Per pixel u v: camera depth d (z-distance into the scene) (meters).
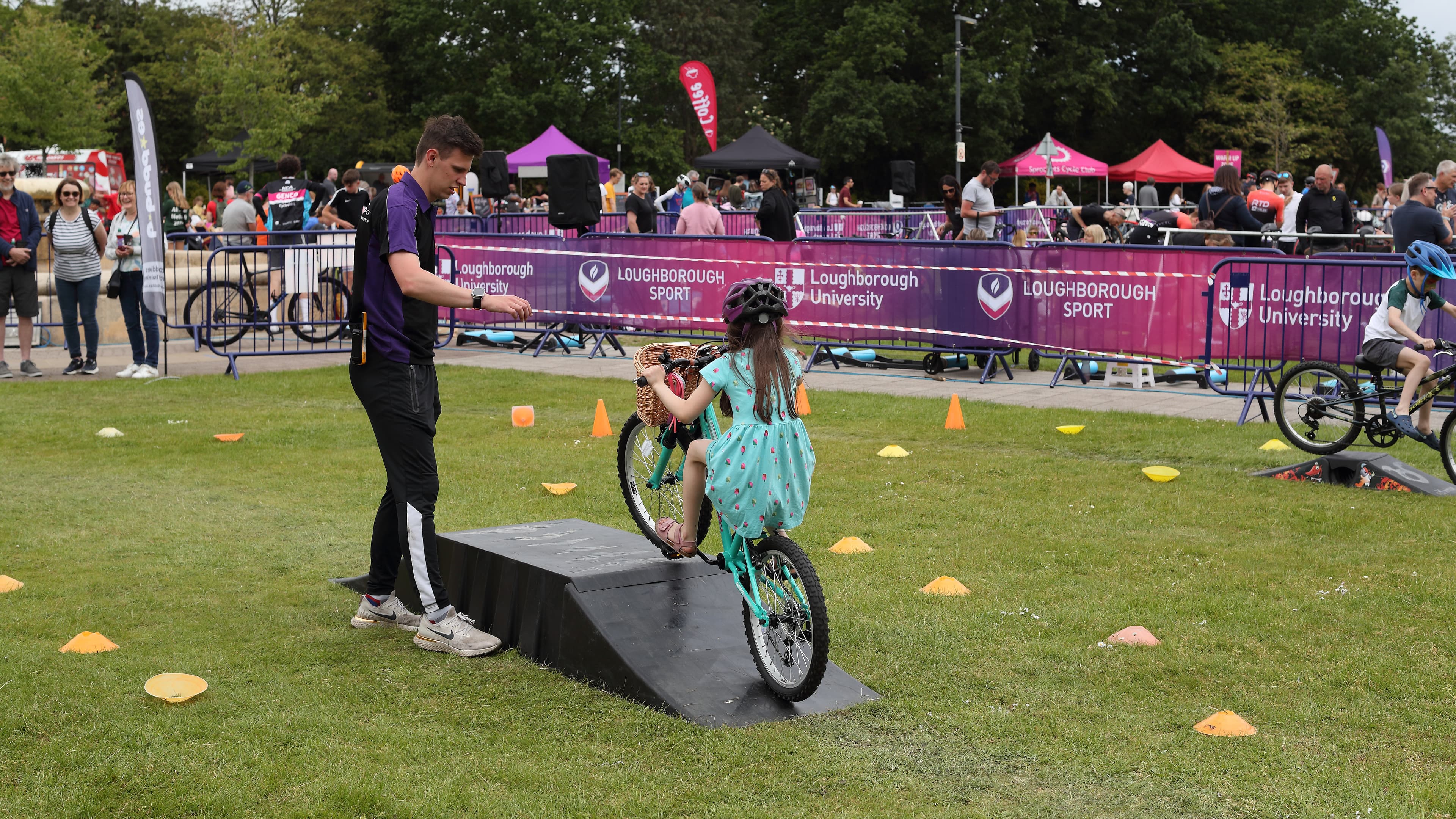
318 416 10.21
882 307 12.73
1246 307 10.95
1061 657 4.79
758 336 4.25
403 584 5.45
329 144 56.19
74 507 7.15
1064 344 12.03
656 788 3.69
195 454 8.64
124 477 7.93
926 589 5.64
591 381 12.24
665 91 61.06
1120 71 57.16
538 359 13.98
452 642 4.88
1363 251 13.98
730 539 4.50
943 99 53.22
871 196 58.06
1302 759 3.87
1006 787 3.70
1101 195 55.56
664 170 58.34
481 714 4.27
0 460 8.43
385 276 4.85
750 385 4.23
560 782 3.72
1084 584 5.75
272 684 4.51
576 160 14.27
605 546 5.23
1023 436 9.35
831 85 53.00
